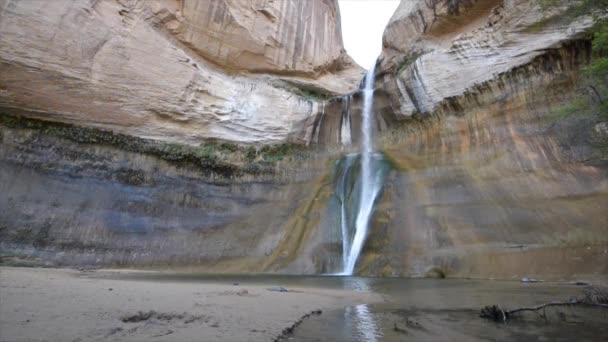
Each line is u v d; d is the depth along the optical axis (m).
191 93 17.84
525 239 11.52
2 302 4.48
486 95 15.51
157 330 3.57
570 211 11.24
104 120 15.07
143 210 15.12
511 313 5.05
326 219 16.88
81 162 14.37
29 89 13.16
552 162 12.52
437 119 17.39
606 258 9.58
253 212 17.38
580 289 7.69
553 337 3.95
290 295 6.91
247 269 15.00
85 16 14.69
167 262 14.49
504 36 15.30
